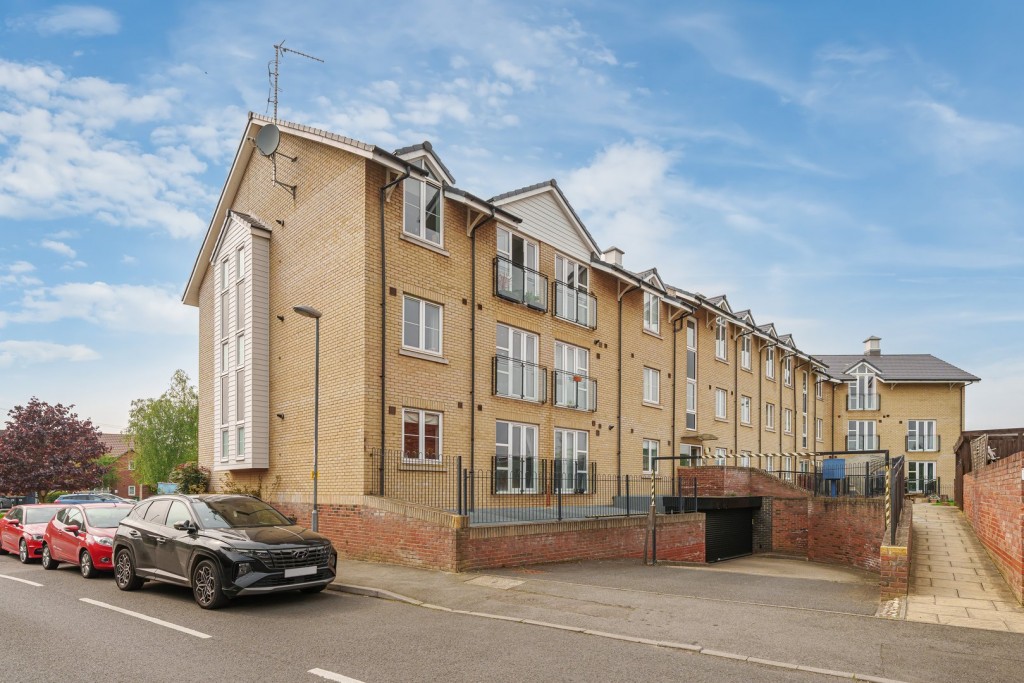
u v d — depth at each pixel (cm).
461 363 1723
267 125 1764
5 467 3322
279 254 1795
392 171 1574
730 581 1295
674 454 2566
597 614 908
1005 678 643
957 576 1157
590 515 1634
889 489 1082
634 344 2411
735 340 3114
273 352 1781
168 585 1159
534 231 2027
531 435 1922
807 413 3950
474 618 892
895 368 4409
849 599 1077
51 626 834
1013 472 1010
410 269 1616
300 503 1619
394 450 1523
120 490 6300
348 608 948
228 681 620
